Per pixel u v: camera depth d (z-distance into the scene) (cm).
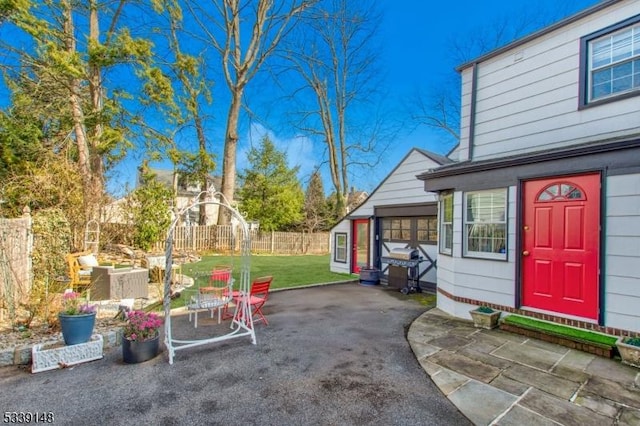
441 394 311
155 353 397
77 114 1276
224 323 538
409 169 910
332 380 340
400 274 826
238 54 1822
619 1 448
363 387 325
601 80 470
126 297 667
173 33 1639
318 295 775
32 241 620
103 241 1223
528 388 321
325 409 287
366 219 1044
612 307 412
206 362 383
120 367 369
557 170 461
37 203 1006
